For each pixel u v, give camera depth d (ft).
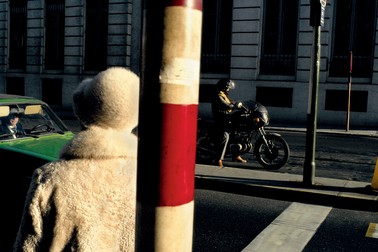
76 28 81.97
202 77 73.05
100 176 5.11
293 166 32.12
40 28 85.87
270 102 68.44
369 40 64.23
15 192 15.57
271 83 67.87
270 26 69.36
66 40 83.05
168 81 3.66
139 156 3.83
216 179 25.38
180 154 3.75
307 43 65.51
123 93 5.07
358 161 34.86
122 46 77.30
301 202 22.95
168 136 3.70
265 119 30.04
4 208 15.64
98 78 5.14
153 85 3.69
